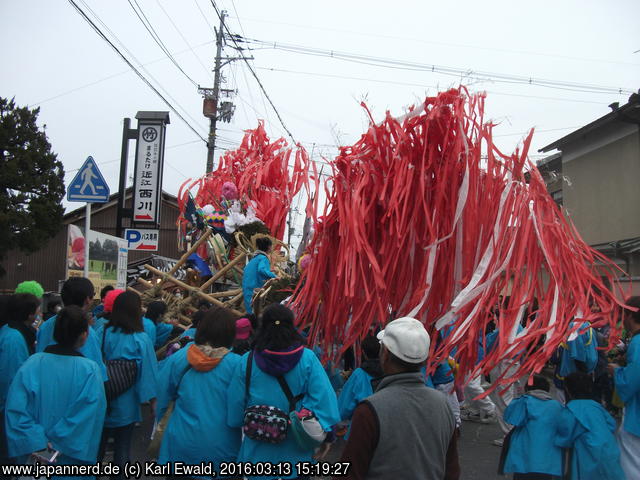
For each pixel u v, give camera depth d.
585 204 14.23
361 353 4.49
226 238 6.01
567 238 3.86
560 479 3.28
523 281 3.72
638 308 3.57
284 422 2.50
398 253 3.73
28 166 15.05
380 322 3.82
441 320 3.43
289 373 2.56
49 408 2.64
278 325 2.62
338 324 4.27
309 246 4.46
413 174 3.85
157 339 5.30
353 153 4.12
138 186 11.08
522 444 3.39
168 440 2.72
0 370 3.36
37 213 15.02
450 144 3.77
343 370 5.71
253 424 2.49
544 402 3.40
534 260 3.74
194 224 6.39
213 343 2.79
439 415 1.94
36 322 6.54
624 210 12.89
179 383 2.79
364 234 3.74
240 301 5.79
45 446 2.54
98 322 4.25
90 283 3.58
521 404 3.46
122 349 3.46
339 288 4.13
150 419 5.94
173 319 5.68
